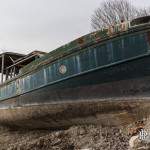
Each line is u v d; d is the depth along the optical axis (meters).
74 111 11.61
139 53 9.98
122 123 10.73
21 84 13.79
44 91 12.45
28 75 13.30
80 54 11.12
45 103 12.48
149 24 9.80
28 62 15.80
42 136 13.13
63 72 11.62
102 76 10.70
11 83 14.64
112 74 10.52
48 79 12.20
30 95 13.23
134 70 10.13
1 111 15.54
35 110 13.05
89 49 10.90
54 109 12.20
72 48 11.32
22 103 13.77
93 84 10.93
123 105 10.39
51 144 11.43
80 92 11.27
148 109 9.95
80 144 10.62
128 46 10.16
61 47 11.70
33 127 14.31
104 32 10.59
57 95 11.98
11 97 14.57
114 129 10.78
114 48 10.40
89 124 11.66
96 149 9.84
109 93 10.64
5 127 15.83
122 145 9.58
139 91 10.11
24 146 12.14
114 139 10.08
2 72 16.31
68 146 10.88
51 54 12.06
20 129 15.12
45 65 12.31
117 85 10.47
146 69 9.95
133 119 10.38
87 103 11.13
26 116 13.70
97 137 10.57
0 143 14.12
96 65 10.75
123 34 10.21
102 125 11.32
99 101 10.84
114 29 10.38
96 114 11.12
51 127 13.50
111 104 10.62
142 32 9.92
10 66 16.36
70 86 11.50
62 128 13.05
